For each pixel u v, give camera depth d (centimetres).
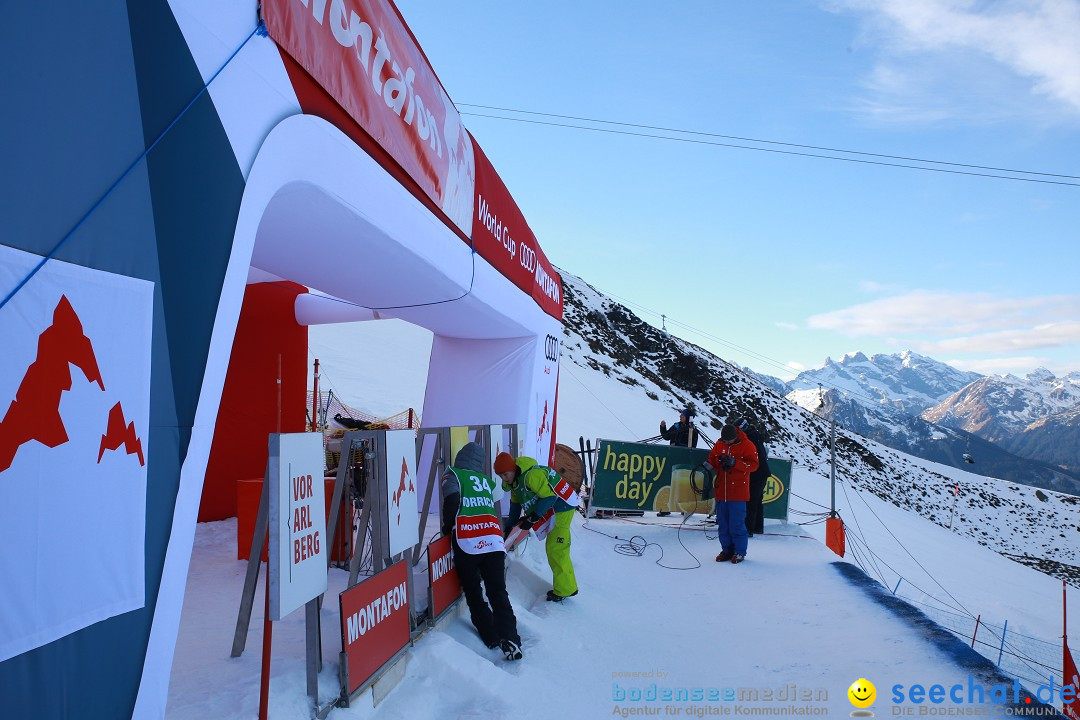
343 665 350
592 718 405
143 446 239
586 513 1050
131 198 234
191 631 429
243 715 304
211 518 796
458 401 873
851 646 536
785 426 6122
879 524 3000
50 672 205
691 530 1003
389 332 2912
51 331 204
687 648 538
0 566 190
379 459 421
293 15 325
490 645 495
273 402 852
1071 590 2778
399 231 449
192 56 262
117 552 228
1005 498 6456
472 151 620
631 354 6291
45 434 203
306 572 325
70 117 213
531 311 853
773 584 727
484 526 506
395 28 440
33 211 200
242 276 287
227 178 278
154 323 244
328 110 357
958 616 1234
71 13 215
